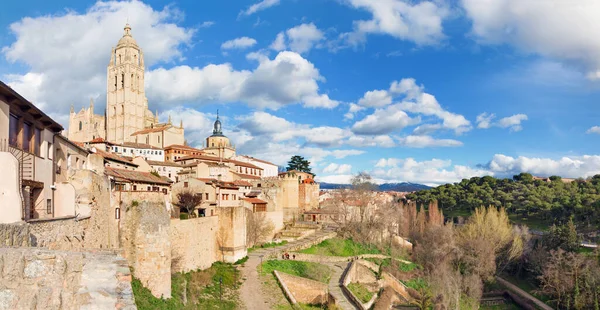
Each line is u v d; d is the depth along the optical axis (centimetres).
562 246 11025
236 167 15575
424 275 10088
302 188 14900
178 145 17150
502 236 11438
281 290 6356
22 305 1364
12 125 2653
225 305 5325
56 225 2562
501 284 10600
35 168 2934
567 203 15362
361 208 12938
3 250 1418
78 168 4300
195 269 6256
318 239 10744
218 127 19750
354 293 7212
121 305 1420
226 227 7275
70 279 1436
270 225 10188
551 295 9238
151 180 6781
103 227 3791
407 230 14912
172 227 5638
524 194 18312
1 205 2053
